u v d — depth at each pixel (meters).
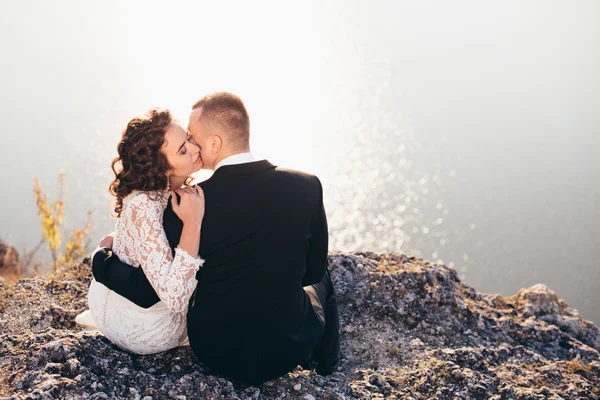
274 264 2.49
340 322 3.87
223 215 2.42
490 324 4.11
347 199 73.44
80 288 3.92
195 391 2.73
